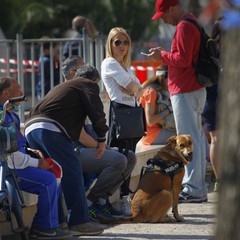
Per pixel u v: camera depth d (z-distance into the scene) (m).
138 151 14.16
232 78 5.19
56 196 10.15
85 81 10.55
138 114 12.23
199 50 12.76
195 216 12.23
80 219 10.55
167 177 11.81
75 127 10.53
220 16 5.28
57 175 10.27
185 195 13.37
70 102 10.45
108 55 12.36
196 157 13.20
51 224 10.10
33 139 10.49
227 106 5.22
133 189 13.99
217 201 5.36
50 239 10.09
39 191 10.03
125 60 12.42
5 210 9.59
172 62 12.66
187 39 12.52
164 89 14.70
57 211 10.23
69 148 10.48
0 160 9.63
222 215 5.27
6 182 9.67
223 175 5.27
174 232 10.94
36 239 10.14
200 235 10.69
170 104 14.72
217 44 13.02
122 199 12.40
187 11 12.84
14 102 9.69
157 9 13.00
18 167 9.95
